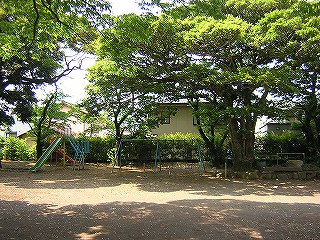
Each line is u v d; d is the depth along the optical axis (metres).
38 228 5.34
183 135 23.12
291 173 13.97
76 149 18.44
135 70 12.98
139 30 7.50
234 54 13.49
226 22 10.92
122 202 7.99
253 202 8.05
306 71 14.16
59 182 12.53
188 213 6.49
